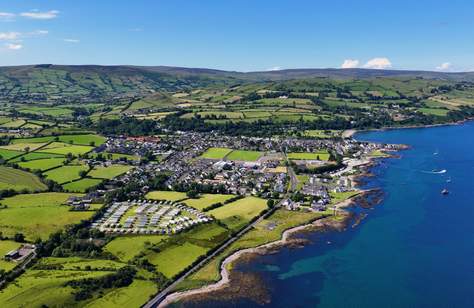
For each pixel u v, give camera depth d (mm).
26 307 160750
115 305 168375
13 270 185375
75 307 164875
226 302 174250
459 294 177500
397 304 171375
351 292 181000
